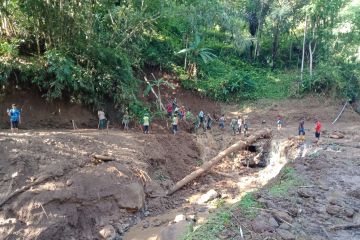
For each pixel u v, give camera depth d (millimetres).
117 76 20781
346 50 27812
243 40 30656
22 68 17594
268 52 35344
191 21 26359
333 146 17453
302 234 8250
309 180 11961
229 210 9102
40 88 18234
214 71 30734
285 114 27234
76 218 12477
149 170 16141
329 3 27469
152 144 17875
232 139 22094
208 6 26562
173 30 30875
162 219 13680
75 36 18828
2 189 12141
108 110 20469
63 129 18297
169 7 23219
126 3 22141
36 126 17984
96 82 19797
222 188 16734
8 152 13062
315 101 28406
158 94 24625
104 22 21766
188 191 16531
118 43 21953
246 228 8234
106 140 16453
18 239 11195
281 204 9695
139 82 23812
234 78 30172
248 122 26391
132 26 21922
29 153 13273
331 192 10938
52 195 12250
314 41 31375
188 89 27781
